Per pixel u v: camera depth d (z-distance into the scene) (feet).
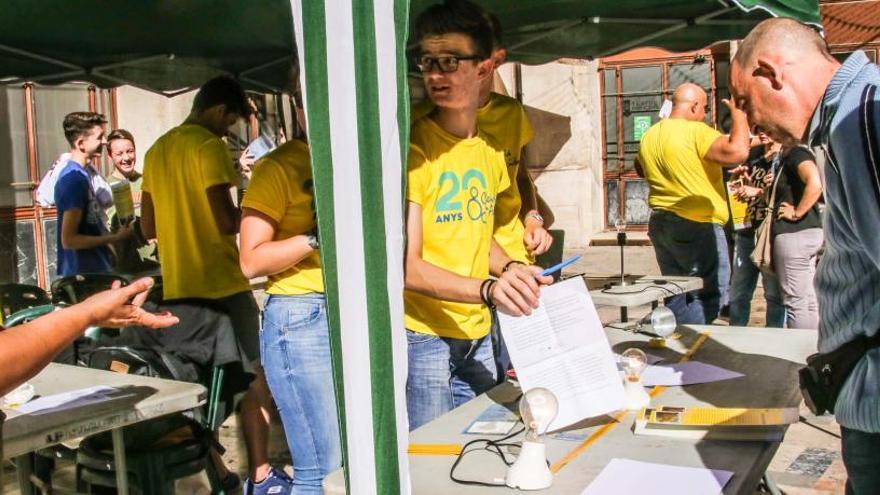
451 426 7.50
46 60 15.39
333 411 10.62
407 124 6.11
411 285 8.39
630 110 43.01
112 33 14.65
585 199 41.45
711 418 7.07
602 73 43.01
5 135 28.71
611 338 10.81
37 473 11.94
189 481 12.86
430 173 9.08
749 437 6.82
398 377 6.13
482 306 10.01
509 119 12.46
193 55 16.93
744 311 21.65
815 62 7.06
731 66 7.52
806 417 16.98
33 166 29.53
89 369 9.82
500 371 11.62
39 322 5.84
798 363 9.31
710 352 9.94
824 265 7.47
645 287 15.25
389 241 6.08
